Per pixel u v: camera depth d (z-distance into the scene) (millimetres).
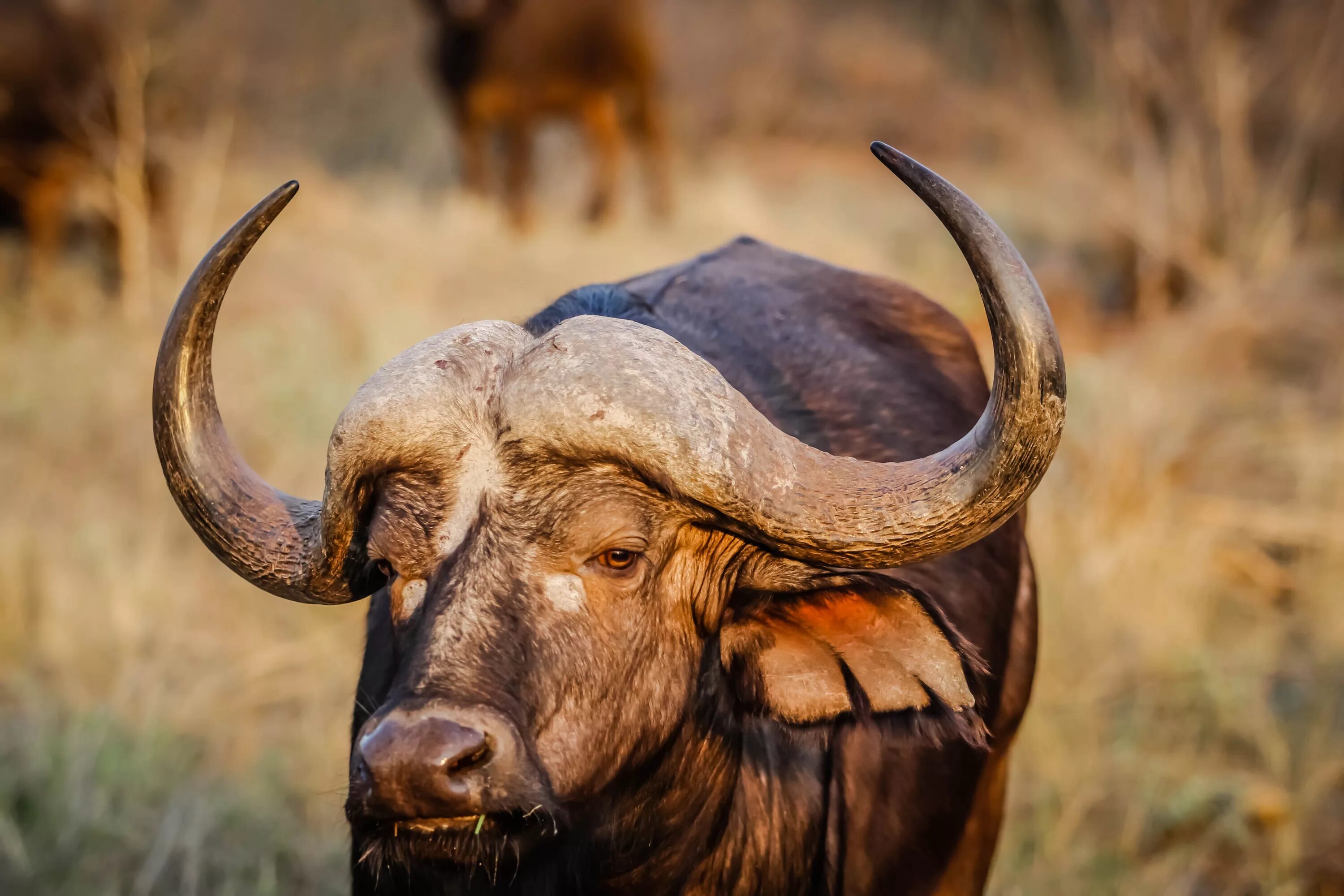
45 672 18984
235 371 27625
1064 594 20031
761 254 14078
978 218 8242
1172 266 36062
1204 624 20391
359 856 10375
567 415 8586
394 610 9125
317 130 52688
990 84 65875
